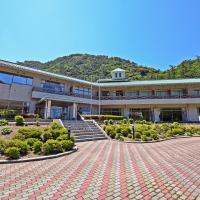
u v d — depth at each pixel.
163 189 5.06
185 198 4.51
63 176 6.09
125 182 5.57
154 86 34.72
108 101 35.31
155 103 33.50
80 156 9.45
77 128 18.31
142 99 34.16
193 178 6.07
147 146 13.38
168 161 8.53
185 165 7.84
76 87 34.16
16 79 25.84
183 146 13.42
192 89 33.72
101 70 74.56
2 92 24.02
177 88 34.28
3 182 5.44
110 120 24.78
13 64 25.12
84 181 5.61
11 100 24.81
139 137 17.20
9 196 4.46
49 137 11.86
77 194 4.63
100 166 7.43
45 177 5.96
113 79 42.12
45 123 17.52
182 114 33.44
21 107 25.81
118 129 18.45
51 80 30.17
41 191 4.80
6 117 19.08
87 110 34.88
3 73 24.56
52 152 9.70
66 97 30.55
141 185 5.34
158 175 6.34
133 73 69.00
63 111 31.31
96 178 5.91
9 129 12.66
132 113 35.56
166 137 18.95
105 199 4.37
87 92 36.00
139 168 7.21
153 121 33.34
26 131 11.73
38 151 9.53
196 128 23.72
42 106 27.59
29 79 27.39
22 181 5.55
